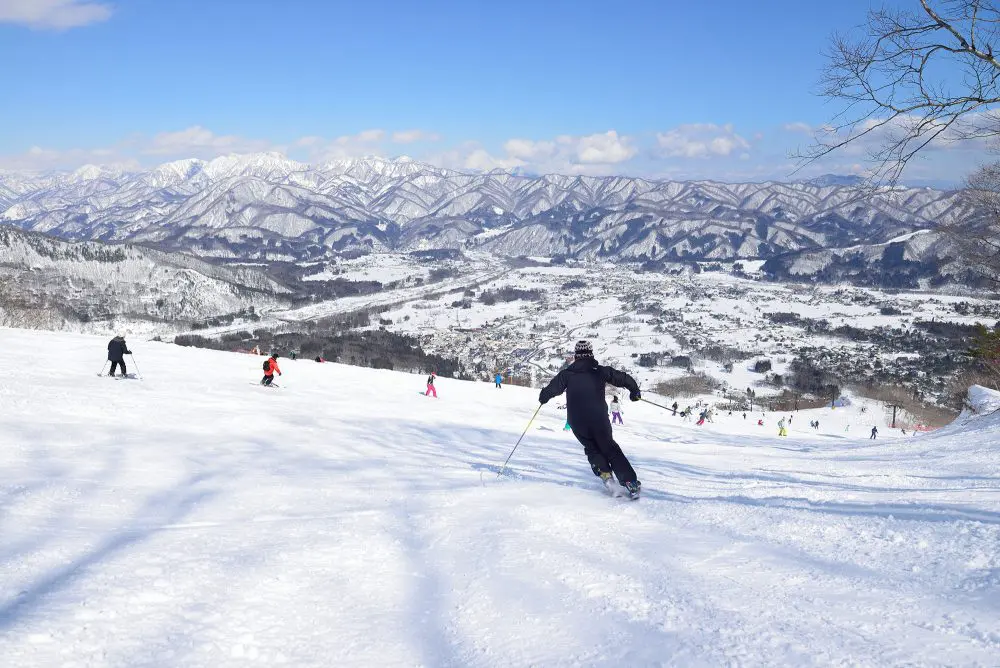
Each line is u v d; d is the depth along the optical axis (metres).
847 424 66.94
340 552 3.83
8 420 10.73
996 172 15.37
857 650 2.24
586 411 5.80
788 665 2.15
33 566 3.27
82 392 15.59
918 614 2.58
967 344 30.30
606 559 3.62
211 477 6.96
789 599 2.86
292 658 2.40
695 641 2.40
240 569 3.39
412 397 26.33
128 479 6.60
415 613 2.90
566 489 6.15
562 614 2.79
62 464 7.36
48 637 2.35
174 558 3.54
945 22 7.41
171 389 18.72
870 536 3.88
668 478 7.92
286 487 6.36
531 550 3.81
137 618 2.64
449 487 6.44
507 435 16.58
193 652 2.37
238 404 16.89
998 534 3.66
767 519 4.54
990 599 2.66
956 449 11.46
